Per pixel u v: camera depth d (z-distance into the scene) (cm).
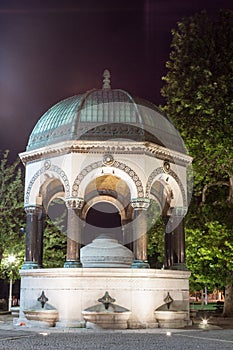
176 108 2934
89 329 1878
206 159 2819
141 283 2008
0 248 3688
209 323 2306
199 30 3012
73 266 2008
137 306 1981
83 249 2230
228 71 2873
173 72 3052
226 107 2720
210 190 3038
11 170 3919
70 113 2219
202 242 2692
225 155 2734
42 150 2212
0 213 3731
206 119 2744
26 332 1820
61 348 1373
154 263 4012
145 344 1475
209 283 2989
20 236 3788
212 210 2839
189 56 2975
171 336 1709
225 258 2630
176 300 2080
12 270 3653
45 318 1975
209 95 2762
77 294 1969
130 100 2270
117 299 1973
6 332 1817
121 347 1399
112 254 2181
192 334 1780
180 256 2302
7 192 3881
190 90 2878
